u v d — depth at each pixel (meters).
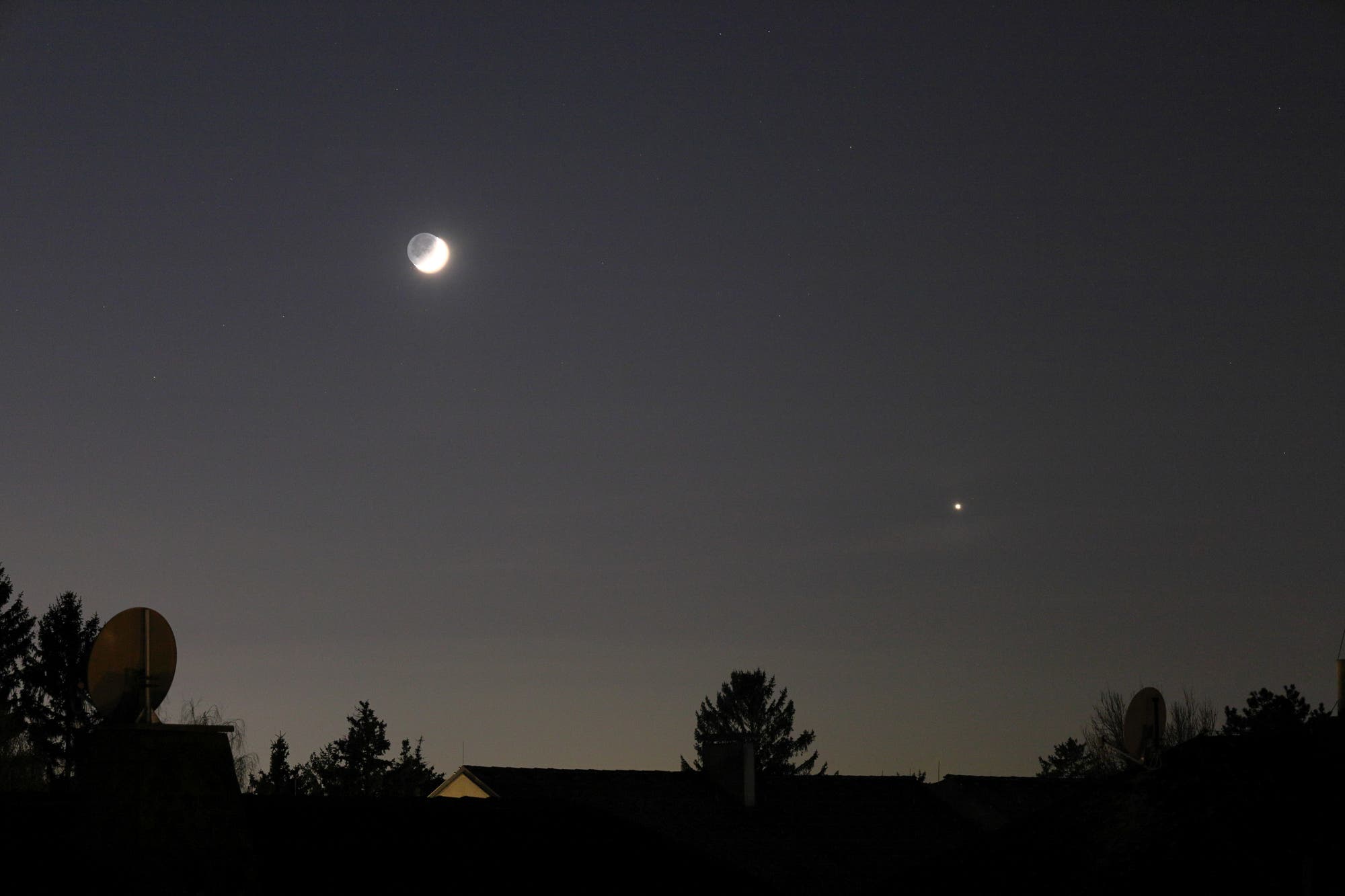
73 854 15.94
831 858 36.12
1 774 53.84
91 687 16.58
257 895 16.52
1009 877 17.77
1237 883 15.55
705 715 95.56
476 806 26.52
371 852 22.56
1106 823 17.91
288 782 81.62
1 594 68.12
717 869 26.69
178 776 16.45
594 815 27.72
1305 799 16.52
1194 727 52.53
